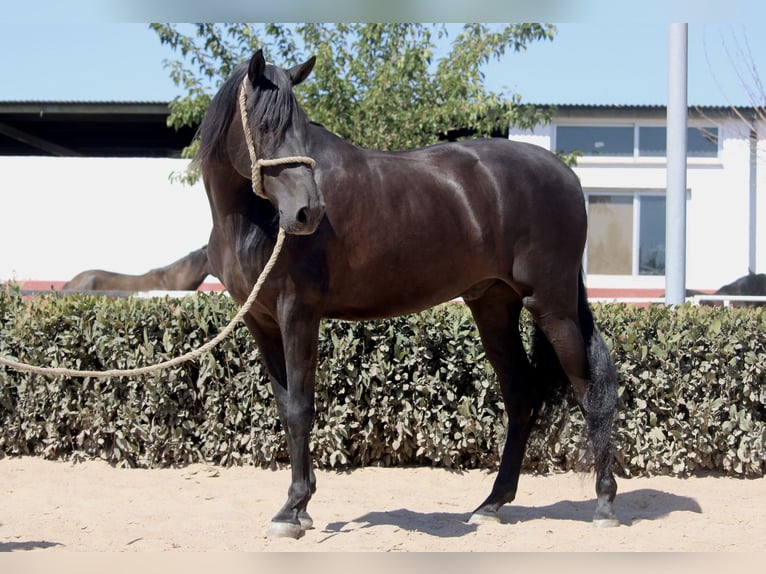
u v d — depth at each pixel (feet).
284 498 17.40
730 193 46.91
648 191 47.75
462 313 20.07
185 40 30.09
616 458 19.85
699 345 19.94
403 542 13.37
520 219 14.64
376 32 29.58
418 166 14.55
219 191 13.50
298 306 13.20
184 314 20.38
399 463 20.67
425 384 19.72
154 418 20.33
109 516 15.48
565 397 15.60
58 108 48.49
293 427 13.37
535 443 18.84
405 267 14.06
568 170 15.42
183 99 30.63
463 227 14.43
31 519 15.15
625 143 47.75
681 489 18.72
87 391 20.51
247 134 12.58
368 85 29.94
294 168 12.32
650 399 19.93
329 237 13.42
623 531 14.46
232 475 19.61
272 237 13.20
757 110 41.16
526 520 15.70
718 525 15.10
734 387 19.75
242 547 12.91
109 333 20.45
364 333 19.79
